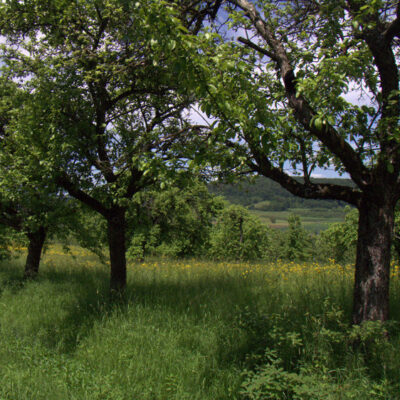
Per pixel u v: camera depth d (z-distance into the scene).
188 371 4.00
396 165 4.25
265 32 4.50
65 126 6.15
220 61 3.35
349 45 4.46
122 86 7.18
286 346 4.10
